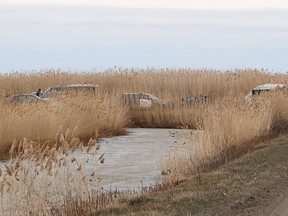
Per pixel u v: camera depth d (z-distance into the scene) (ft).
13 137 84.38
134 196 46.39
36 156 43.06
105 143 101.65
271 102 97.66
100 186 55.83
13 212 40.60
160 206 41.68
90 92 129.59
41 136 89.10
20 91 154.10
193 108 126.21
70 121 99.04
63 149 43.86
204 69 153.28
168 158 65.05
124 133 119.03
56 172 43.09
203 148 66.90
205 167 61.36
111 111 118.01
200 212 39.40
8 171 40.11
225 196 44.42
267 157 64.49
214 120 75.92
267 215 38.34
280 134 88.17
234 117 77.87
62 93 116.16
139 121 133.39
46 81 155.43
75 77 159.53
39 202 42.09
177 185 51.34
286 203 42.09
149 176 65.87
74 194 50.21
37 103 101.45
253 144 76.33
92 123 108.68
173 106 132.05
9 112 88.94
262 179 51.60
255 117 84.74
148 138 109.91
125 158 82.12
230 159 65.67
